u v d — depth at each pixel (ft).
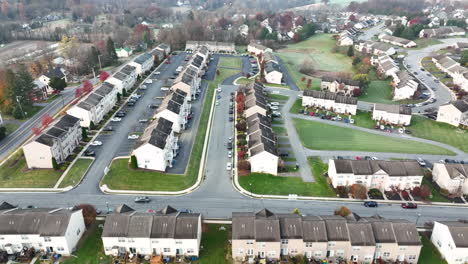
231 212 297.74
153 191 320.91
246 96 504.84
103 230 249.96
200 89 574.97
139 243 249.96
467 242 246.68
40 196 310.24
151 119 456.86
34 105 499.92
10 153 378.32
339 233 252.21
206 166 361.30
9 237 246.88
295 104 526.57
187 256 252.83
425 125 467.11
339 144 412.98
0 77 515.50
